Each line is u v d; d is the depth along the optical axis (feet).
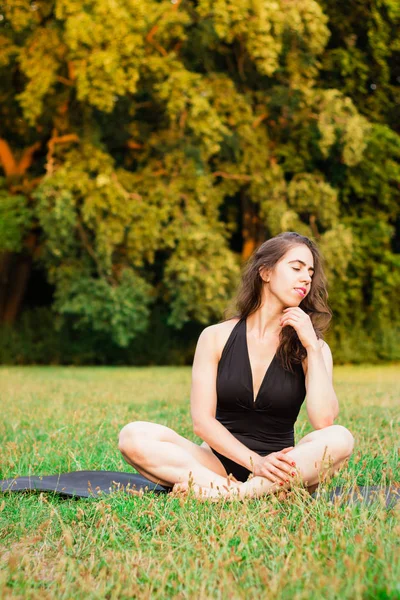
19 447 15.84
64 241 55.88
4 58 53.98
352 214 68.18
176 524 9.21
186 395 31.14
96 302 56.39
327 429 10.87
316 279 12.00
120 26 48.08
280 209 58.59
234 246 72.59
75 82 53.26
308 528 8.72
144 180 57.93
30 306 76.13
